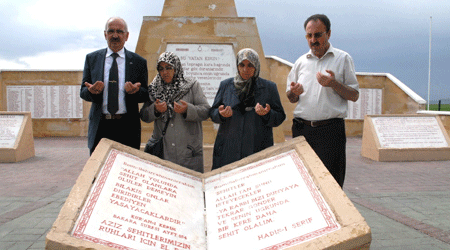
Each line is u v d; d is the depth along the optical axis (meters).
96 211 1.42
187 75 5.88
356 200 4.52
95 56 3.21
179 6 6.37
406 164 7.27
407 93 11.99
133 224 1.42
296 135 3.08
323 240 1.25
